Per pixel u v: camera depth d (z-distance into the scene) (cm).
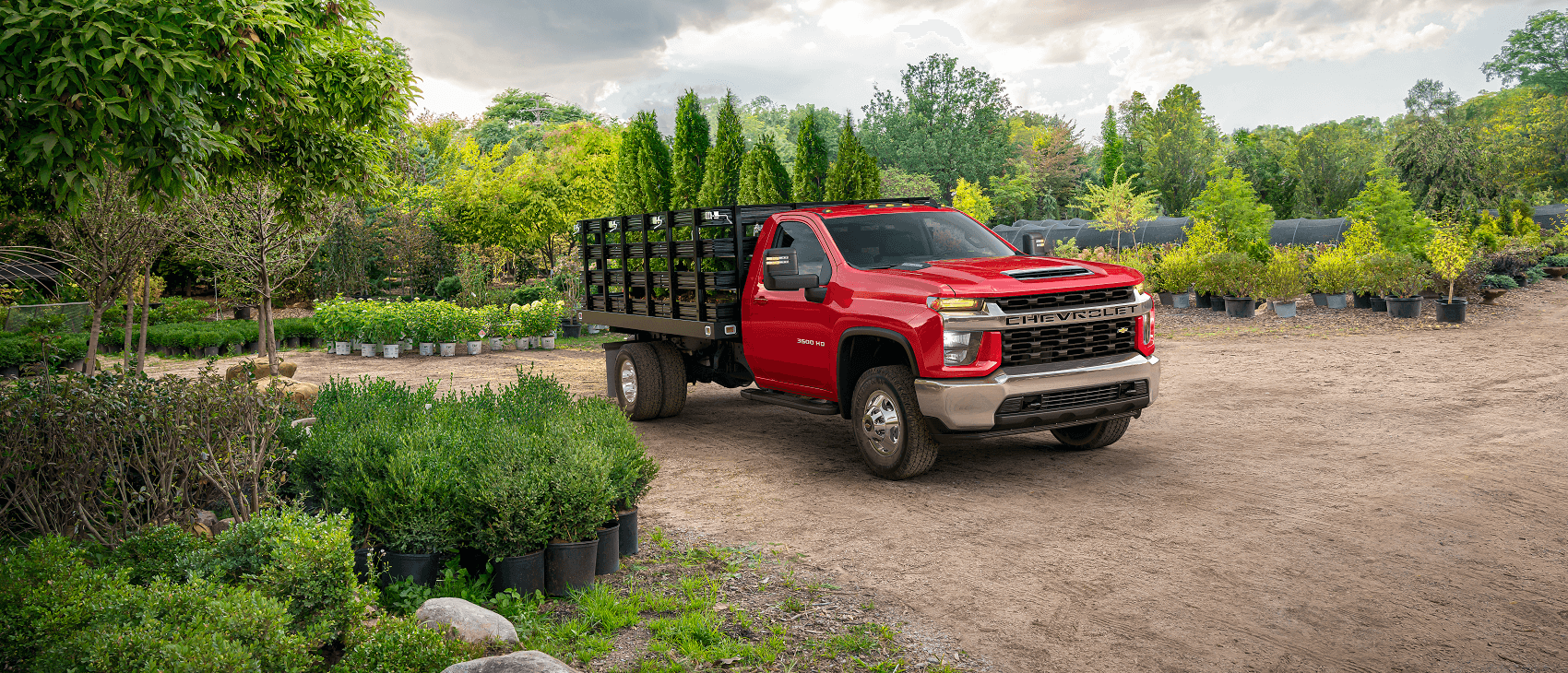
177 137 415
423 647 336
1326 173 5831
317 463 503
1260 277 1775
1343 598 426
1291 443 756
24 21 380
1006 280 641
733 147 2095
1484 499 572
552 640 404
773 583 478
